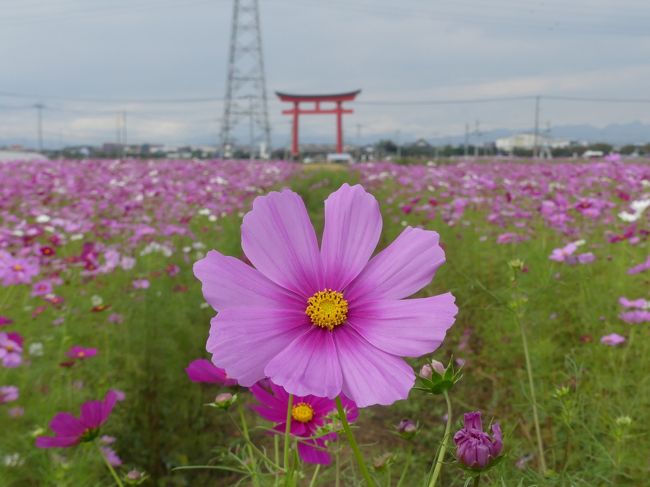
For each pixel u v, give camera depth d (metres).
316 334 0.81
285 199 0.91
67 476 2.05
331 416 1.02
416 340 0.76
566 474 1.42
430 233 0.86
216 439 3.07
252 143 40.25
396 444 2.87
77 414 2.47
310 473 1.86
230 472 2.84
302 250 0.89
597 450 2.06
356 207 0.90
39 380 2.58
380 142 69.38
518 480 1.37
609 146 42.06
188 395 3.16
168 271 4.13
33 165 13.05
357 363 0.77
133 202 6.51
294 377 0.75
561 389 1.85
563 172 9.62
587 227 5.28
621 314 3.06
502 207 6.11
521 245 5.12
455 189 8.39
